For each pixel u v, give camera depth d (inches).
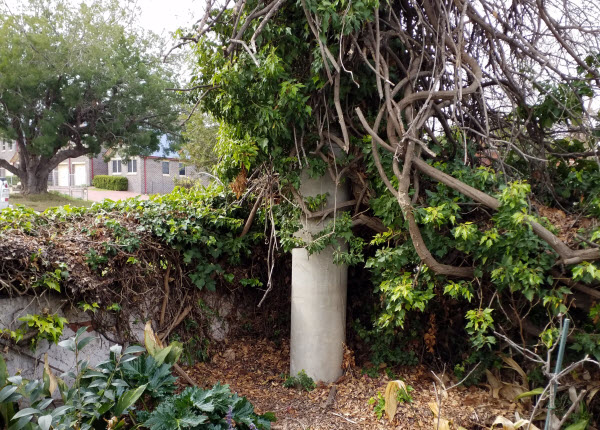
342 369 186.4
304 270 179.5
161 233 181.8
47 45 642.2
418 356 195.0
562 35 166.4
